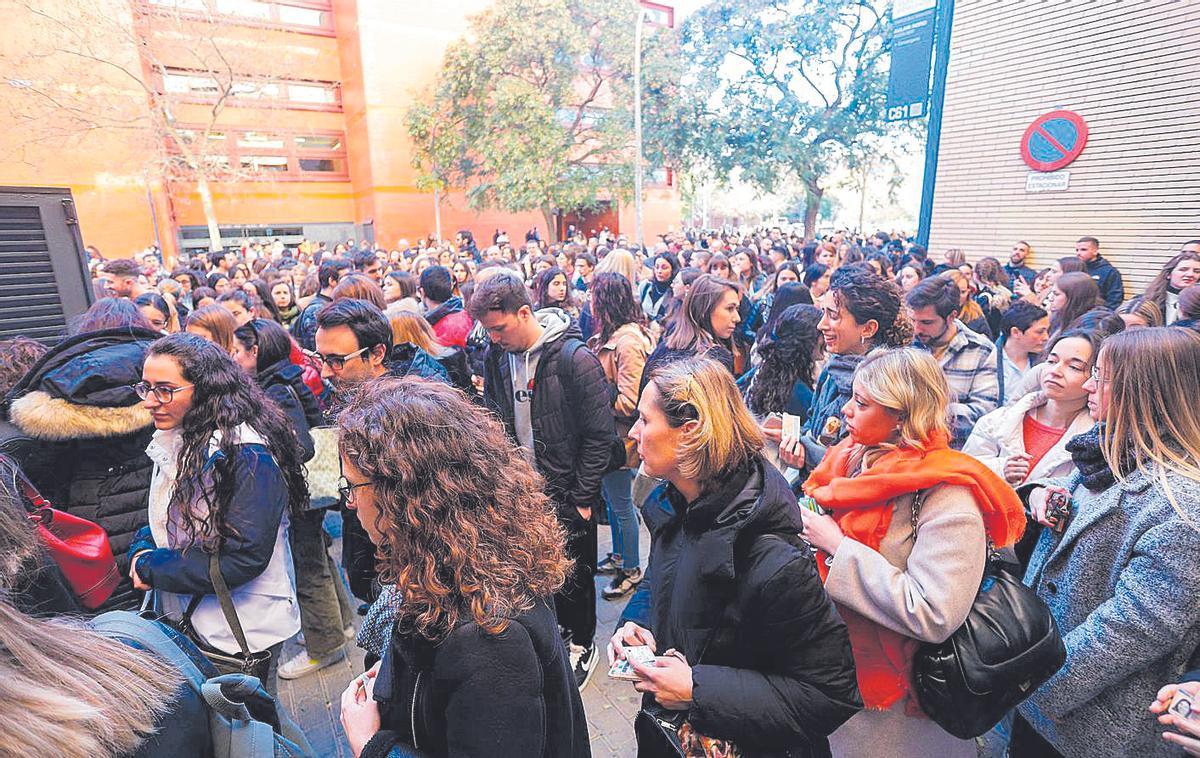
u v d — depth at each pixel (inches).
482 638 38.8
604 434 101.2
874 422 58.5
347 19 935.0
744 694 46.8
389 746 42.0
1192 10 259.4
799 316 109.0
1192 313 114.9
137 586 71.2
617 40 826.8
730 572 46.3
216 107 771.4
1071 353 83.2
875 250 352.8
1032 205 323.6
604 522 138.9
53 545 71.0
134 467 83.5
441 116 861.8
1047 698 56.6
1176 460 53.2
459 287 328.2
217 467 67.9
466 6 971.3
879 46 796.0
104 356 81.5
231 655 72.9
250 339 105.9
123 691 27.6
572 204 849.5
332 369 97.0
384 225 960.3
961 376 113.0
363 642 49.0
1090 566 58.7
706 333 120.1
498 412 108.3
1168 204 276.2
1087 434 62.1
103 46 712.4
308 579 112.0
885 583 53.5
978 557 52.4
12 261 114.3
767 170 852.0
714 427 48.1
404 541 41.3
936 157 366.3
